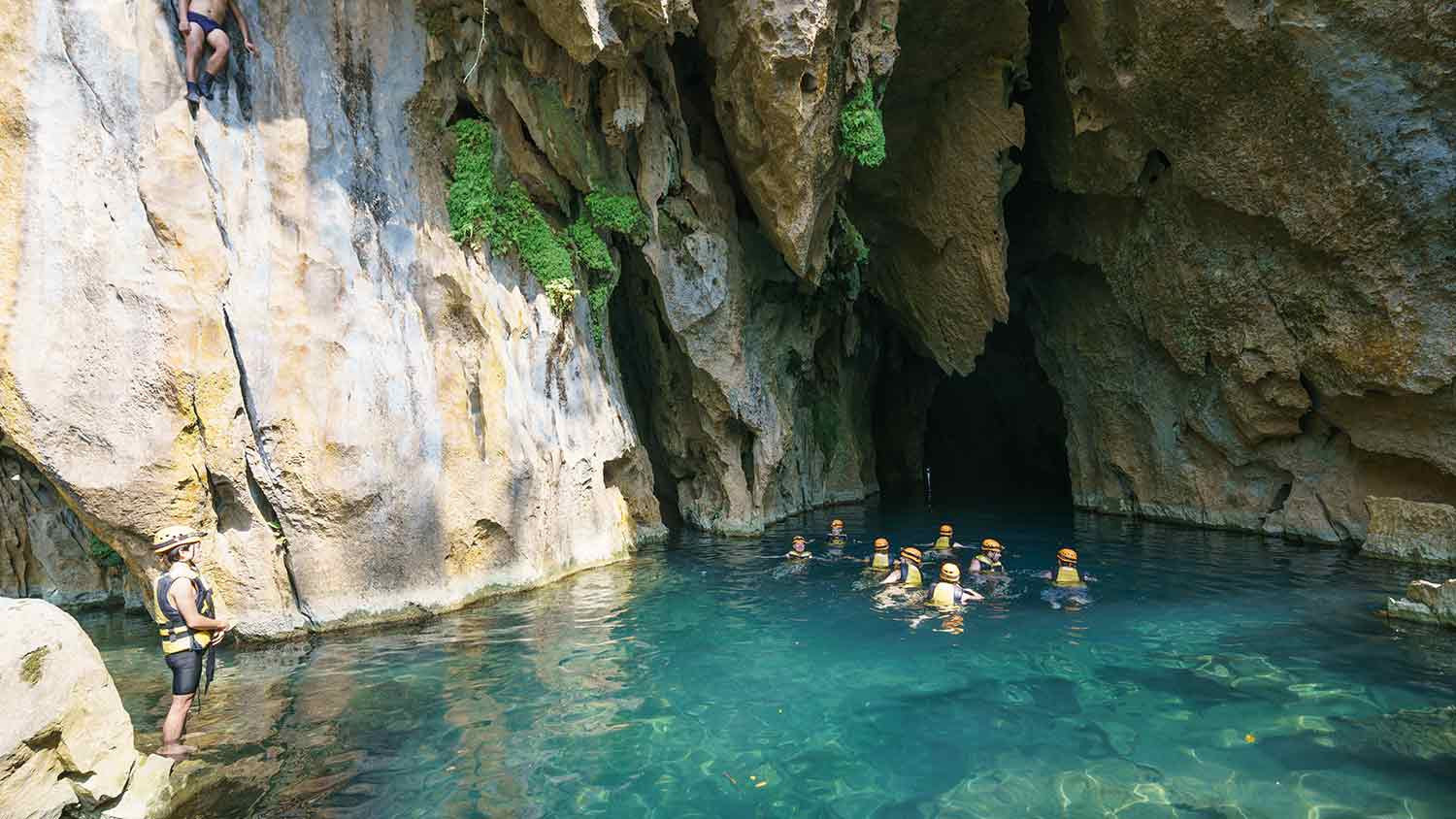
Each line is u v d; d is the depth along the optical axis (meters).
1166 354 17.09
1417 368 12.33
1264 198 13.71
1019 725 6.11
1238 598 10.18
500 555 10.86
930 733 5.98
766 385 17.28
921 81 17.02
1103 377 18.80
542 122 12.30
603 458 13.43
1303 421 14.73
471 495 10.45
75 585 11.08
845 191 18.81
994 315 18.34
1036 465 29.48
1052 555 13.34
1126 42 14.47
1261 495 15.54
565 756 5.63
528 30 11.64
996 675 7.26
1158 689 6.87
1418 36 11.52
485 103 11.80
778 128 13.04
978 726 6.10
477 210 11.41
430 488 10.02
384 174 10.60
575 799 4.99
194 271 8.56
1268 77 12.94
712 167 15.86
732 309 15.70
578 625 9.18
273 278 9.26
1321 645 8.10
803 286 18.20
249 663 7.94
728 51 12.99
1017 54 16.27
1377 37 11.80
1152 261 16.31
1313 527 14.34
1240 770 5.30
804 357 19.23
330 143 10.08
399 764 5.53
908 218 18.84
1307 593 10.38
